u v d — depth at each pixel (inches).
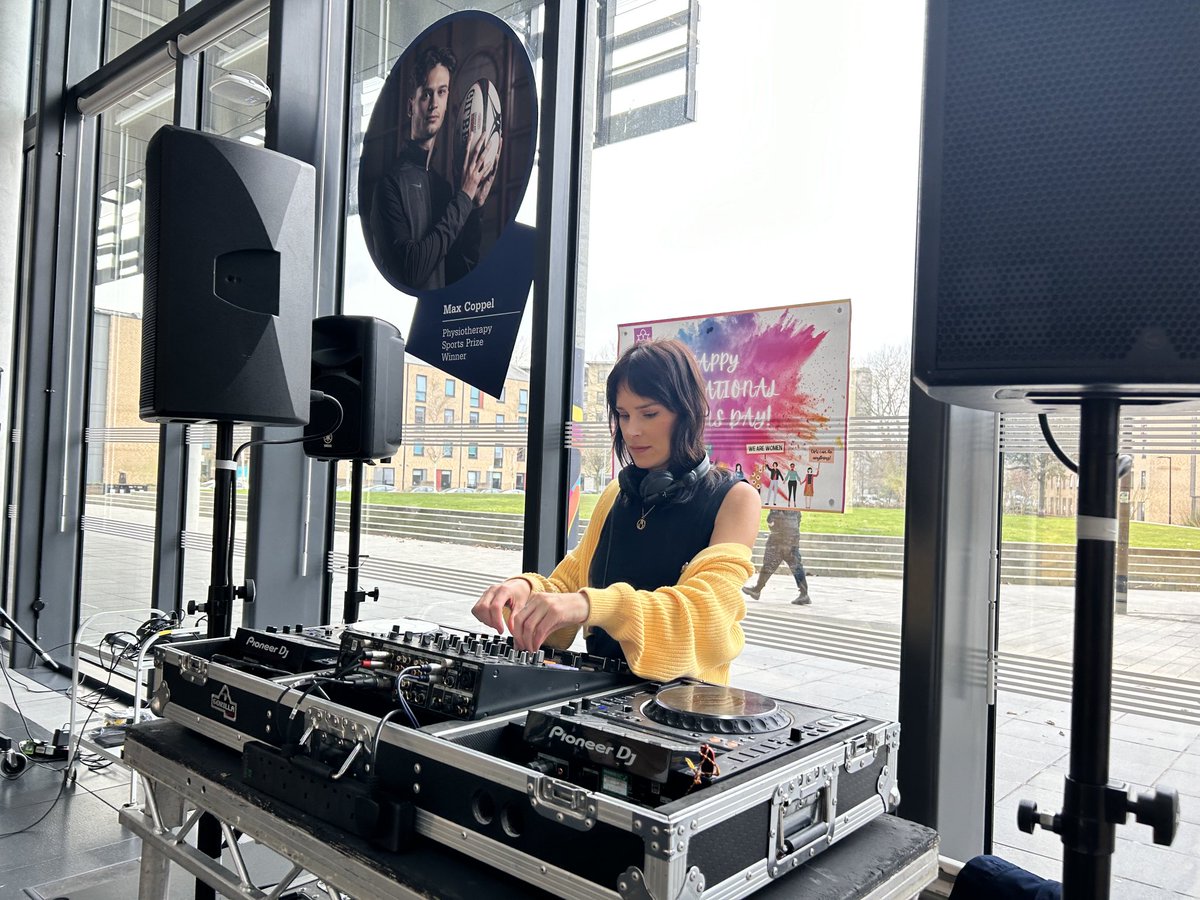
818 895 37.0
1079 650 33.3
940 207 31.8
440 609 111.3
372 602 120.3
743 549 53.9
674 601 49.7
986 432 70.7
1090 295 29.2
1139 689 63.6
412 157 116.3
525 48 103.3
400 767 41.8
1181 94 28.0
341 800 42.0
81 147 192.5
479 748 42.3
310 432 72.8
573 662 52.7
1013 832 70.1
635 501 61.3
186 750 54.5
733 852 34.8
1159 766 62.6
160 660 59.6
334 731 44.7
